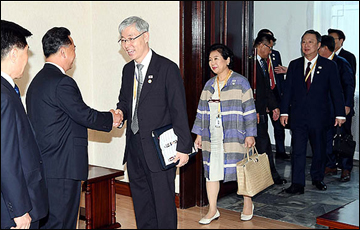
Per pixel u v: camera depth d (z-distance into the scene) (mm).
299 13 4164
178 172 4383
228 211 4285
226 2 4375
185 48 4199
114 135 5012
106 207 3840
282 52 4293
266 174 3646
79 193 3025
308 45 4121
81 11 4984
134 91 3270
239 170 3514
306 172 4273
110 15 4910
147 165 3152
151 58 3168
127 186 4883
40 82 2883
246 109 3660
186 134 3059
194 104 4285
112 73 4957
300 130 4266
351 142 3920
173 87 3082
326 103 4129
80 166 2939
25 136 2260
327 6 4023
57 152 2869
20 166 2152
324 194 4180
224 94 3721
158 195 3160
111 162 5066
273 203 4320
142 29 3105
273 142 4422
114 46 4910
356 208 3266
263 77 4395
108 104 5020
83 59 5031
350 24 3930
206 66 4316
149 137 3125
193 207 4426
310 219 3922
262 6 4340
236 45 4445
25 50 2320
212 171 3836
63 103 2834
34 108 2883
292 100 4289
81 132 2986
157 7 4461
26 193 2162
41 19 4586
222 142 3805
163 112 3137
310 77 4168
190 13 4234
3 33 2225
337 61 4031
